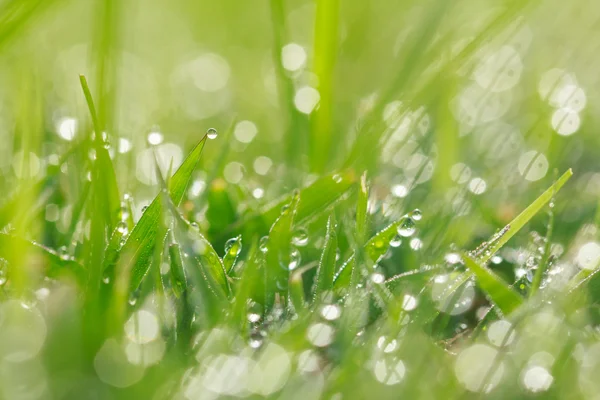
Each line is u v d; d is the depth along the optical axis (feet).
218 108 1.61
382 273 1.11
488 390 1.02
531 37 1.66
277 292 1.07
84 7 2.08
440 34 1.52
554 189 1.07
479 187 1.17
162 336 1.04
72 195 1.14
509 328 1.05
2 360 1.01
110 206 1.09
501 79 1.46
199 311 1.05
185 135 1.38
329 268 1.07
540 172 1.24
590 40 1.53
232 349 1.03
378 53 1.74
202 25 2.28
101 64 1.14
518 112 1.37
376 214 1.16
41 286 1.06
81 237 1.11
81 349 1.02
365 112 1.29
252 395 1.00
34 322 1.03
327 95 1.22
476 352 1.04
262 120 1.42
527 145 1.28
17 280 1.04
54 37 1.99
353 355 1.02
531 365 1.03
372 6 2.03
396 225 1.08
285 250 1.07
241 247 1.11
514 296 1.05
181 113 1.53
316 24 1.22
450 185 1.19
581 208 1.19
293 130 1.26
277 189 1.21
